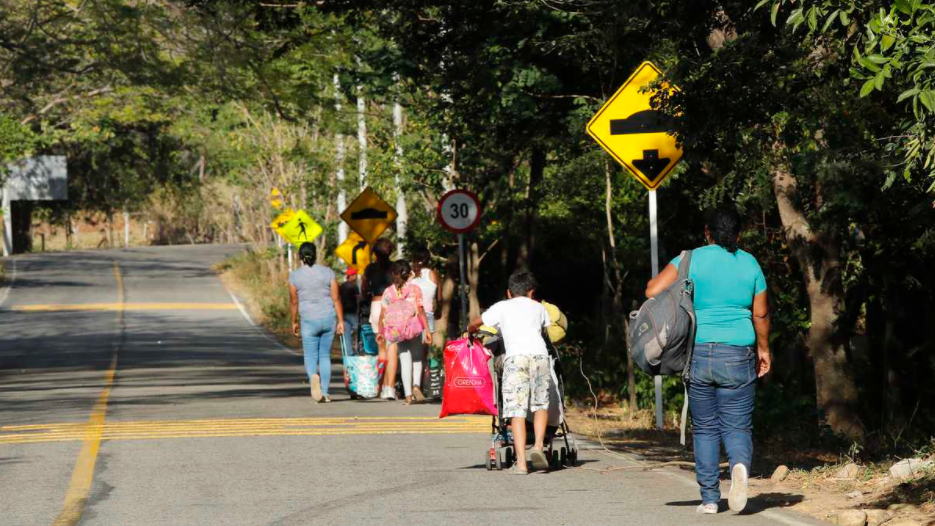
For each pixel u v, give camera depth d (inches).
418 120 2317.9
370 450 1024.9
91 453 1001.5
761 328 716.0
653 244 1210.0
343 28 1801.2
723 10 1039.6
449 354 933.2
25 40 2027.6
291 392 1697.8
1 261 6063.0
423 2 1528.1
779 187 1346.0
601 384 1978.3
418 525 691.4
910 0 585.6
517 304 909.8
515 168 2285.9
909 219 1277.1
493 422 941.8
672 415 1422.2
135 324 3535.9
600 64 1517.0
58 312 3882.9
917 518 669.9
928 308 1576.0
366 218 2272.4
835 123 1064.2
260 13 1647.4
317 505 760.3
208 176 7829.7
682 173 1449.3
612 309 2474.2
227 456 984.9
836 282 1363.2
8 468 920.9
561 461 928.3
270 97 2059.5
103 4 1948.8
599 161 1594.5
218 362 2438.5
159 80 2039.9
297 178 3666.3
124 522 707.4
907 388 1675.7
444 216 1824.6
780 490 807.1
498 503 765.3
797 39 964.0
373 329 1565.0
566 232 3004.4
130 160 7224.4
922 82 589.3
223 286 4923.7
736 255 708.0
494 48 1530.5
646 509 739.4
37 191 6732.3
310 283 1493.6
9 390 1790.1
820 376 1376.7
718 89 989.2
